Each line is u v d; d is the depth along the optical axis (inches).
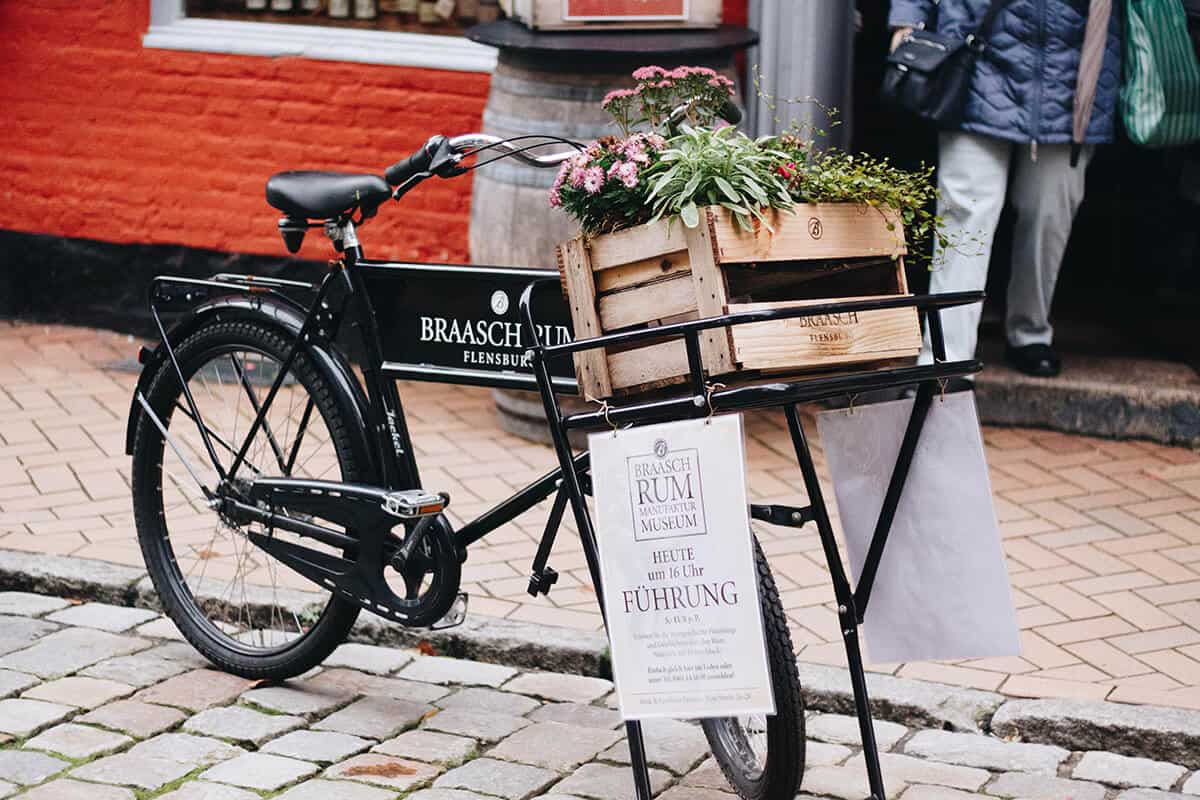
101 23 278.2
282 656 155.9
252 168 274.8
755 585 115.3
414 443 230.2
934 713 150.1
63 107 283.3
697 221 118.6
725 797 135.6
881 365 128.4
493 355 147.9
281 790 135.6
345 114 268.2
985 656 130.4
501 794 135.6
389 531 146.9
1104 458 226.2
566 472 126.1
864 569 129.1
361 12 269.0
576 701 155.7
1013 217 280.4
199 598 171.9
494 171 223.8
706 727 137.8
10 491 207.8
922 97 219.5
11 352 272.8
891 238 128.7
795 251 122.5
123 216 283.4
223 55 272.2
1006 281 281.1
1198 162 271.3
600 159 126.4
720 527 115.5
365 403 150.9
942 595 130.1
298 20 272.4
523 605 174.4
